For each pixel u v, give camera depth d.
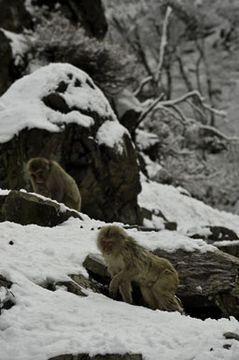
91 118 21.55
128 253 10.79
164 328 9.23
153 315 9.91
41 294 9.84
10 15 31.81
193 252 12.59
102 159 21.47
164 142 39.47
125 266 10.83
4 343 8.48
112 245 10.76
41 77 22.22
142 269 10.89
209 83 63.12
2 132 20.53
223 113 45.50
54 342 8.48
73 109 21.53
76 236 12.84
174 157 40.19
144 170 33.19
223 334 8.92
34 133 20.38
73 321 9.18
